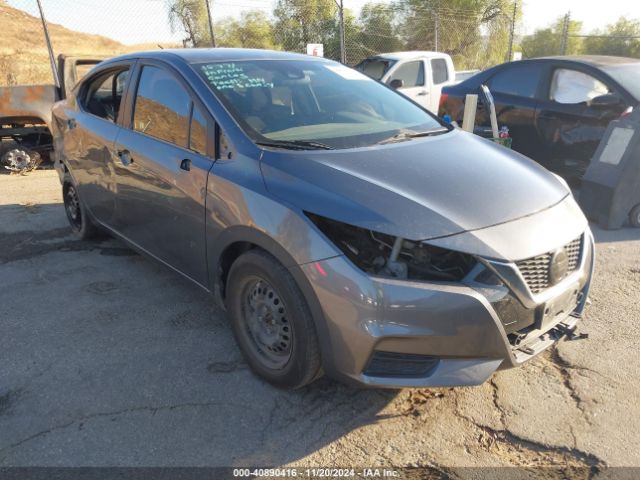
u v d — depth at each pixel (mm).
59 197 6742
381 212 2510
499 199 2721
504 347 2506
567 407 2850
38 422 2709
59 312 3812
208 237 3160
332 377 2680
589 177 5641
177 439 2605
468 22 20391
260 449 2553
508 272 2461
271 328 2920
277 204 2699
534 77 7051
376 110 3785
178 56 3746
